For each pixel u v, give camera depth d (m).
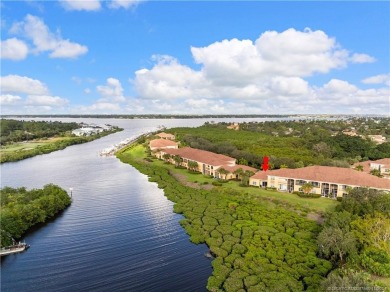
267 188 92.31
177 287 45.81
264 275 44.78
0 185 102.94
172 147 160.50
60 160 154.00
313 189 87.06
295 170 92.44
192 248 57.59
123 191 96.00
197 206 76.56
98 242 60.50
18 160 152.38
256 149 137.00
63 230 66.19
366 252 47.03
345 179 83.69
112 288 45.62
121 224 69.25
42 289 45.34
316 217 69.62
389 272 43.78
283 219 66.06
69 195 91.38
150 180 108.00
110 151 176.00
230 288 42.47
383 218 52.97
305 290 42.16
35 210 68.31
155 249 57.47
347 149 152.62
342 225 54.03
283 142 162.25
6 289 45.31
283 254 50.97
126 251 56.84
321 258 50.34
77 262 53.03
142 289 45.47
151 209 78.88
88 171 126.56
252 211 71.38
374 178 83.62
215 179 106.44
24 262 53.09
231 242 56.03
